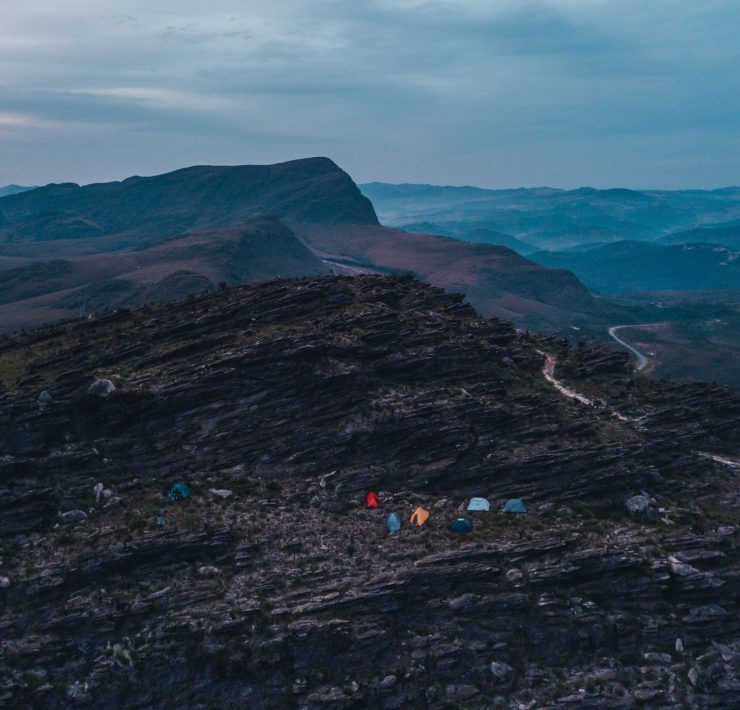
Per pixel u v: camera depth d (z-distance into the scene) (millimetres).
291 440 77188
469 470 75750
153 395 77625
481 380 90500
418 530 69125
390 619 60438
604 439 82812
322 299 98188
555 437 81625
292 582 63062
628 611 62500
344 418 78812
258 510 70562
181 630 58375
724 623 62000
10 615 58750
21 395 76688
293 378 80625
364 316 93188
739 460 89562
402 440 77375
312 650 58281
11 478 70312
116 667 56688
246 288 106500
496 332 107438
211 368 80375
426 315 101062
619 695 57406
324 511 71438
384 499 73000
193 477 73875
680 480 81500
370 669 58062
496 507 73000
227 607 60156
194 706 56125
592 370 107625
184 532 65625
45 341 95500
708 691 57938
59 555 63188
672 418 94750
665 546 67250
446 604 61406
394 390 83188
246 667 57125
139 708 55781
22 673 55781
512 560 64500
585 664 59781
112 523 67250
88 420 76688
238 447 76625
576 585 63469
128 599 60312
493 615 61125
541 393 92938
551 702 56875
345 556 66188
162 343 88812
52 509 68125
